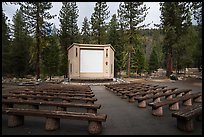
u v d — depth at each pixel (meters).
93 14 35.16
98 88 15.76
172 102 6.42
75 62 23.73
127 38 29.72
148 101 8.69
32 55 25.16
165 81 22.89
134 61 40.78
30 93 8.63
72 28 36.81
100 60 24.77
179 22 27.80
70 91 9.91
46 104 5.84
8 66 30.05
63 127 4.71
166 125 4.96
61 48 36.78
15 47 31.80
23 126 4.78
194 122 5.26
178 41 26.81
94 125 4.30
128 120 5.46
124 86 13.77
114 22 38.25
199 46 20.42
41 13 25.44
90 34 41.62
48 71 33.38
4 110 4.77
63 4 36.34
